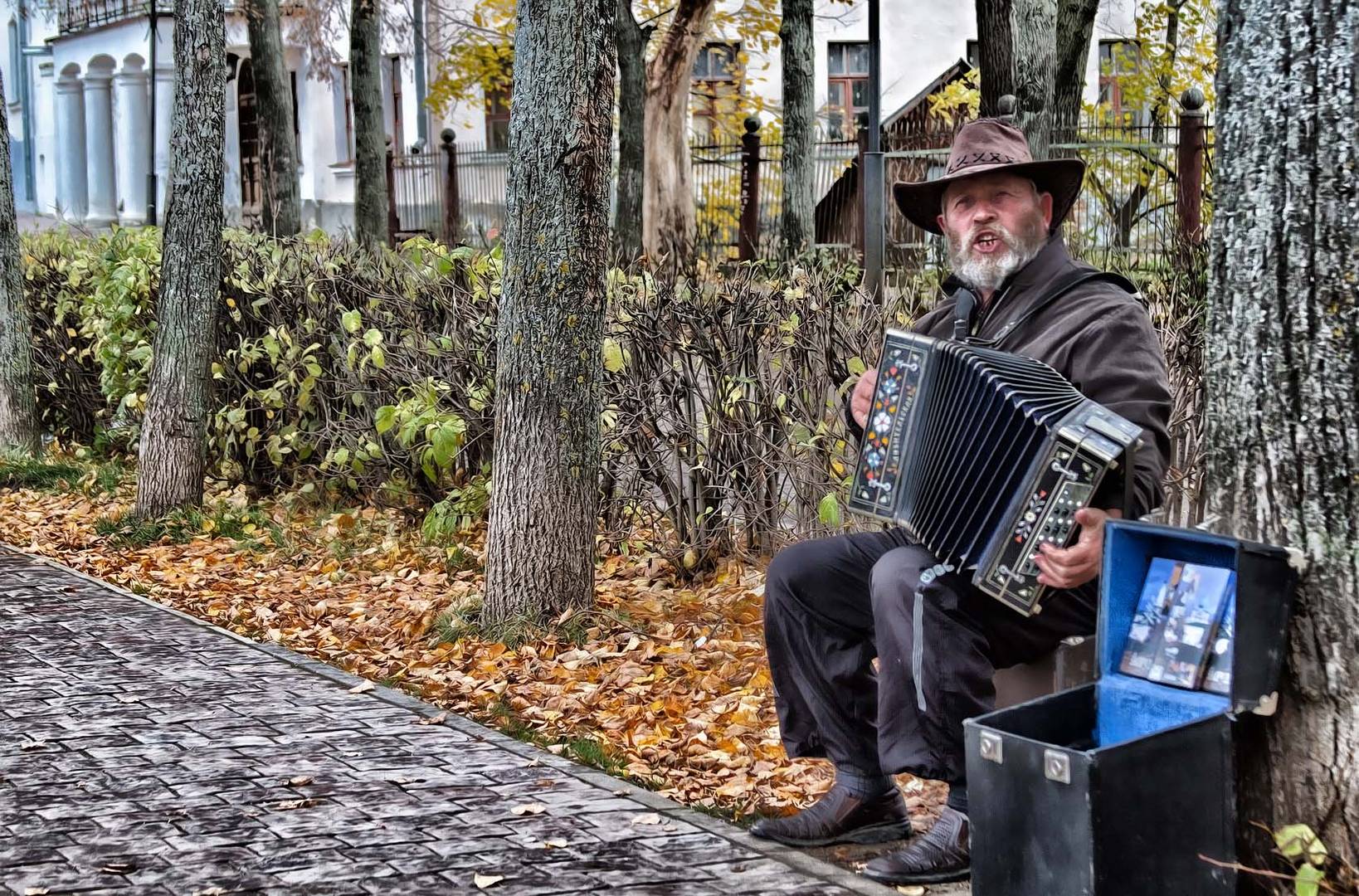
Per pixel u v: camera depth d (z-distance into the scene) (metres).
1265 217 3.28
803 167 19.94
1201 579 3.39
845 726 4.20
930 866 3.89
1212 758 3.22
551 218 6.48
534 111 6.46
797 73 19.83
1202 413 6.51
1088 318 3.82
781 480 7.41
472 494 8.23
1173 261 7.12
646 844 4.19
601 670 6.16
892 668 3.83
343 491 9.91
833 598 4.17
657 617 6.86
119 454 12.31
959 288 4.18
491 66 28.62
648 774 4.92
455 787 4.70
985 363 3.69
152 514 9.66
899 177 17.97
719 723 5.52
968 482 3.65
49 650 6.62
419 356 8.64
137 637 6.88
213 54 9.47
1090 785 3.09
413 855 4.09
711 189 22.86
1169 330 6.55
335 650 6.72
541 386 6.56
